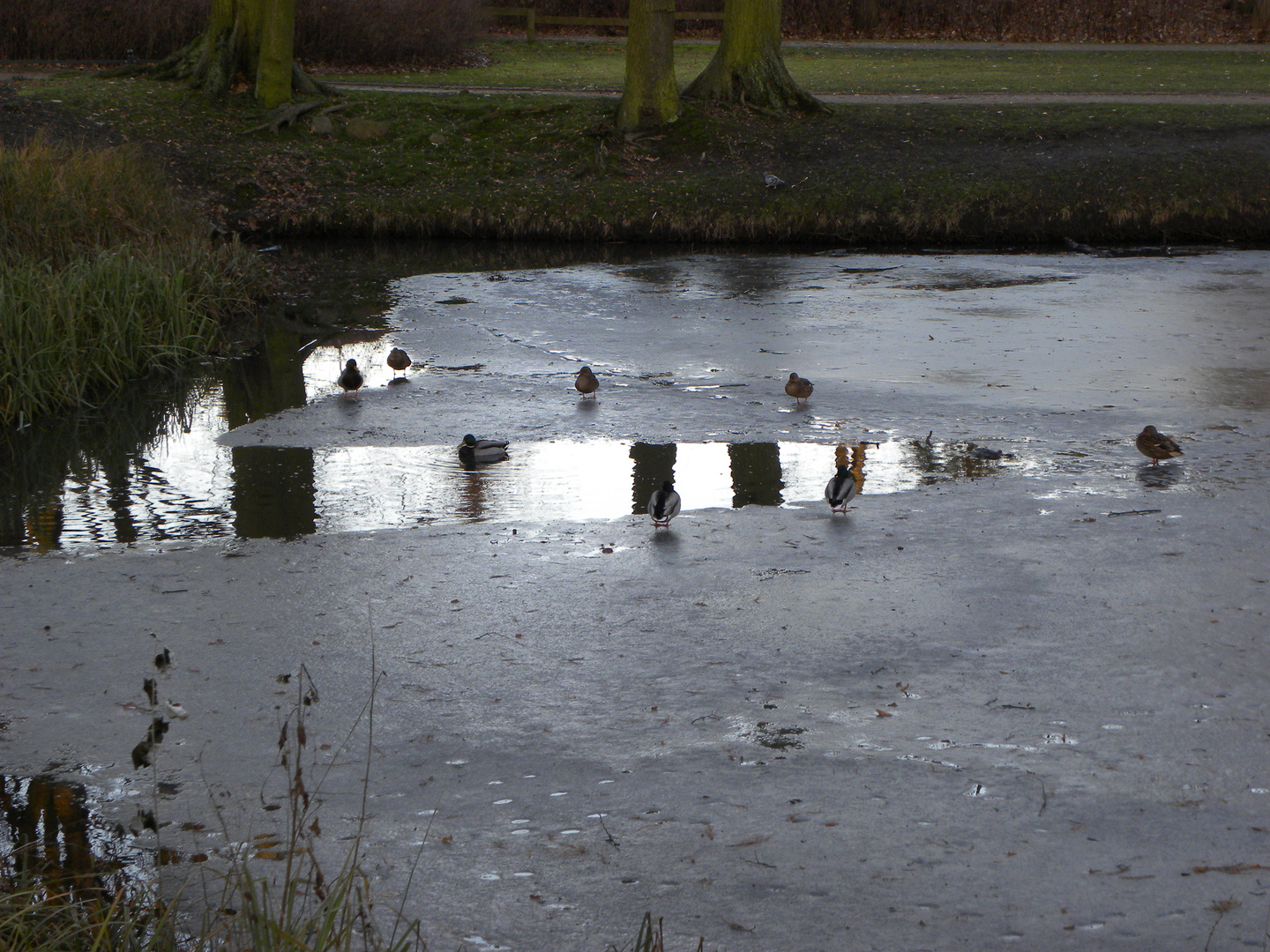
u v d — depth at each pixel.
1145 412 13.17
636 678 7.12
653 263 24.84
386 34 41.62
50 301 15.34
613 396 14.38
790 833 5.51
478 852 5.41
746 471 11.39
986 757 6.13
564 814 5.71
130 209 20.19
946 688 6.90
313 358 16.81
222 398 14.73
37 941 4.46
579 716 6.68
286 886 4.59
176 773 6.13
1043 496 10.38
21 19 37.59
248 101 33.06
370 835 5.57
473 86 38.28
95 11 38.12
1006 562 8.84
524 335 18.06
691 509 10.30
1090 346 16.66
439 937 4.84
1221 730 6.33
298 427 13.26
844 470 9.89
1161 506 10.02
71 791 5.96
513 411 13.76
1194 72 40.78
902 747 6.26
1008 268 23.62
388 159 30.91
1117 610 7.91
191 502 10.72
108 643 7.67
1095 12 51.00
